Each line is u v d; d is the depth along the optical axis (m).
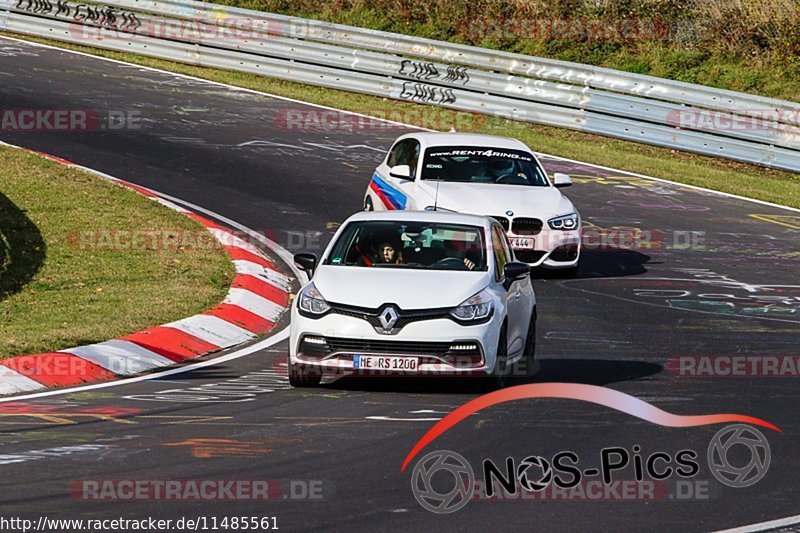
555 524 23.73
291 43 107.88
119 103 92.81
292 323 36.72
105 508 23.84
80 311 46.00
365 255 39.44
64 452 28.23
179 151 80.50
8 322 44.09
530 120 100.38
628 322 49.84
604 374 40.12
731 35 116.81
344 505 24.52
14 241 55.69
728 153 93.81
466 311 35.94
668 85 95.81
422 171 59.69
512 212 56.97
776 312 53.09
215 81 105.31
